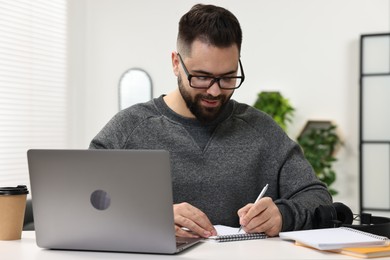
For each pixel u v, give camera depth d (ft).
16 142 12.21
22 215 4.99
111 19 13.75
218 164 5.70
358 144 11.88
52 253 4.33
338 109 12.02
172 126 5.79
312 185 5.63
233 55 5.16
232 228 5.17
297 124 12.30
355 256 4.03
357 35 11.87
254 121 6.00
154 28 13.47
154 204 4.11
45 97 13.01
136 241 4.22
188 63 5.21
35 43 12.71
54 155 4.25
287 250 4.24
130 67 13.65
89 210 4.27
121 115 5.89
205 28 5.10
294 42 12.32
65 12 13.62
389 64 11.60
